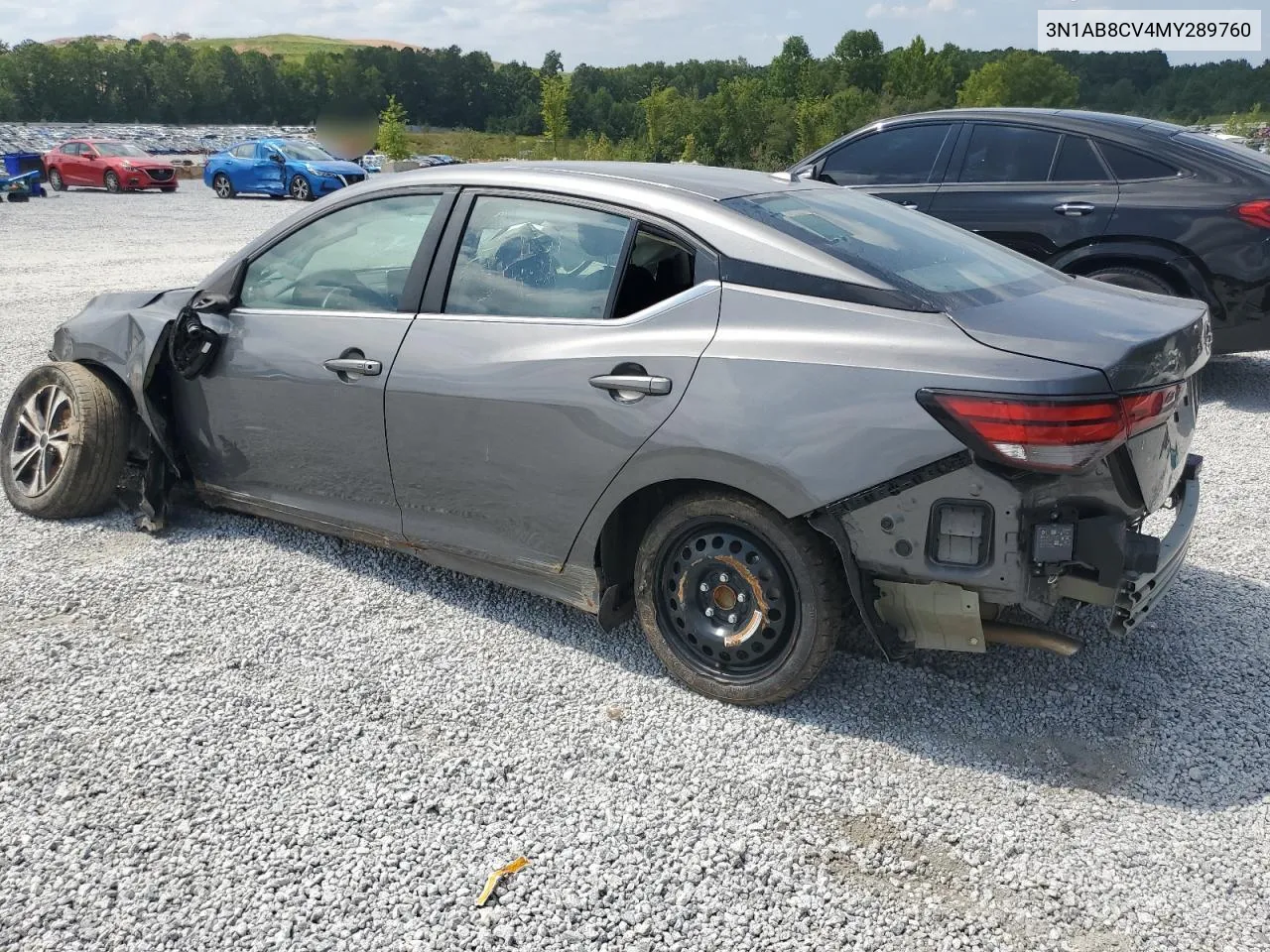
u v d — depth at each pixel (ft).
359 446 12.80
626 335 10.73
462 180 12.36
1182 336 9.74
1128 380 8.87
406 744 10.22
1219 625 12.75
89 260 47.42
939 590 9.49
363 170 90.48
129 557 14.39
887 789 9.61
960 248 11.86
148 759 9.89
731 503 10.27
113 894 8.16
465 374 11.64
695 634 10.99
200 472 14.89
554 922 7.96
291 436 13.50
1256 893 8.29
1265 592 13.65
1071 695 11.18
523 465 11.41
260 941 7.71
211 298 14.16
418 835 8.91
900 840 8.93
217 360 14.05
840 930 7.91
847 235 10.98
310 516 13.83
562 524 11.36
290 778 9.64
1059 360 8.82
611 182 11.46
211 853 8.64
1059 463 8.73
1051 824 9.14
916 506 9.28
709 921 8.01
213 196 94.17
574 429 10.91
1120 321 9.94
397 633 12.48
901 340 9.41
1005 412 8.70
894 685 11.34
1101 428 8.72
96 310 15.80
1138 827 9.09
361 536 13.43
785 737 10.40
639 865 8.60
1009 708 10.94
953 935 7.89
